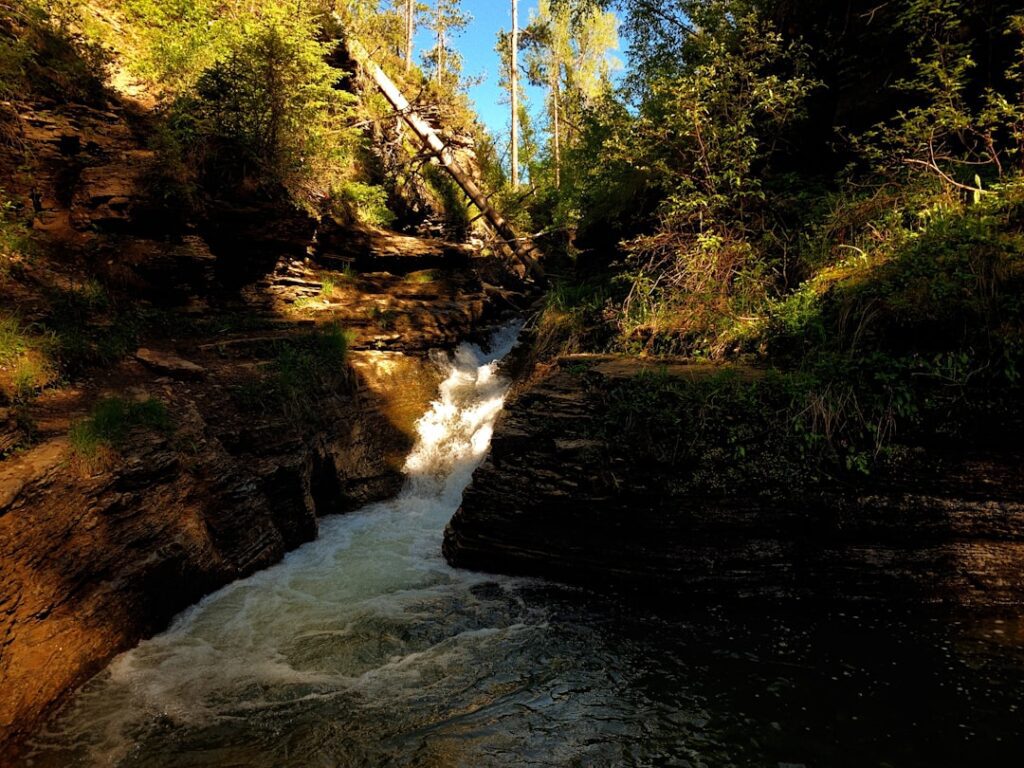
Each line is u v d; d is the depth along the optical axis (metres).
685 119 8.12
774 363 6.60
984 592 4.98
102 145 9.49
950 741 3.56
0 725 3.74
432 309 13.07
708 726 3.85
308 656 4.97
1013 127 6.20
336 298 12.09
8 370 5.92
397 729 4.02
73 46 9.96
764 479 5.47
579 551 5.93
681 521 5.60
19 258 7.58
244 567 6.45
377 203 15.62
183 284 9.40
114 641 4.83
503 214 22.30
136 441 5.70
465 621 5.44
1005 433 4.92
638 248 9.02
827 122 8.82
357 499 8.95
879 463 5.21
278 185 10.23
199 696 4.43
